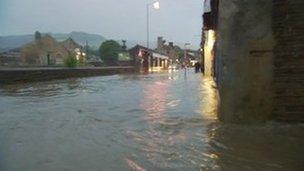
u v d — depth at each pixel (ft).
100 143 13.26
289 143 12.42
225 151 11.74
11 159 11.25
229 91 15.83
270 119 15.25
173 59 181.98
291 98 14.93
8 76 46.06
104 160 11.03
